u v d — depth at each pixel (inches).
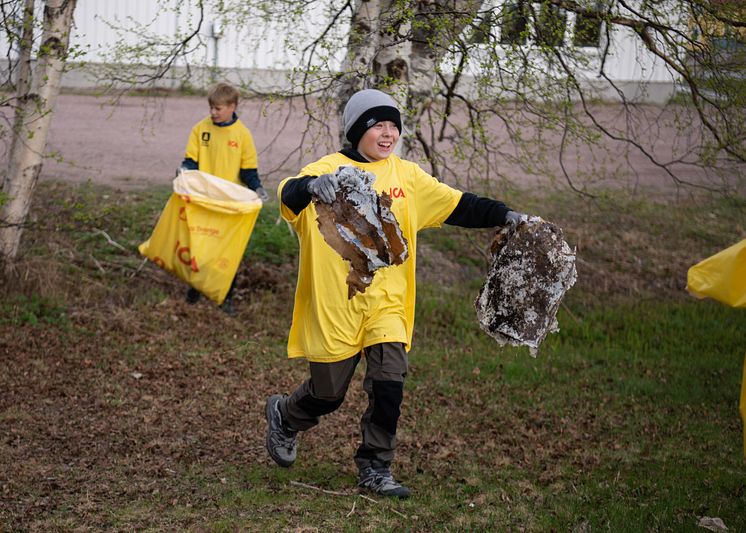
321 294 177.8
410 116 282.4
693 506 194.2
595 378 302.7
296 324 186.1
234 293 352.2
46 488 188.1
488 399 272.5
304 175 170.9
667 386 297.9
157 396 253.1
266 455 214.7
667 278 431.5
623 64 513.7
